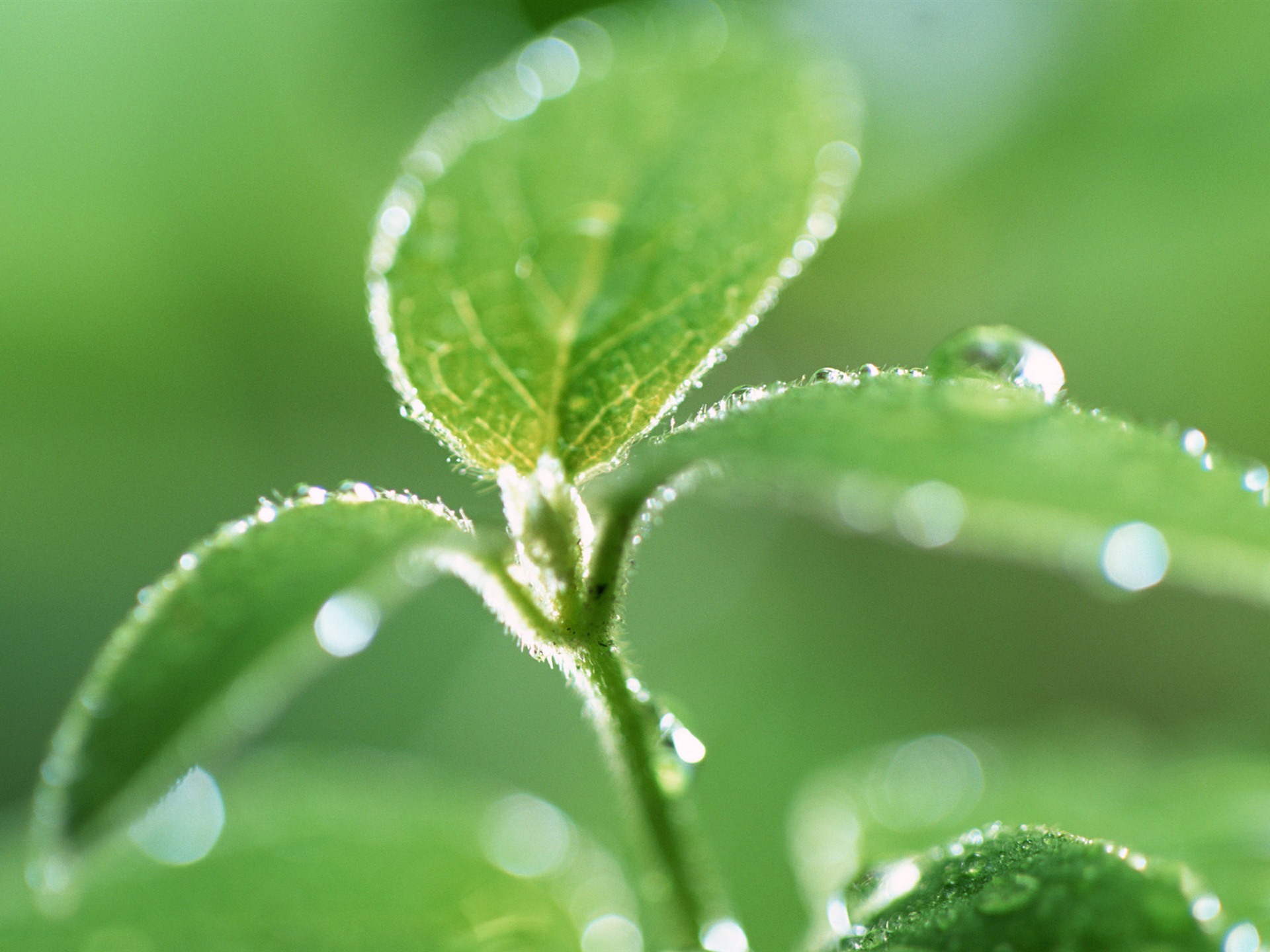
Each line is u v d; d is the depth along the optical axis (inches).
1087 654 9.5
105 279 10.5
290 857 6.6
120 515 10.5
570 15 8.7
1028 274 10.3
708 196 5.9
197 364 10.7
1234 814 6.7
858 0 9.8
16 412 10.4
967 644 9.6
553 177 5.9
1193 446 6.0
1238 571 6.1
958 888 5.8
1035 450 6.0
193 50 10.8
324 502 5.9
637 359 5.9
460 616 10.0
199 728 6.1
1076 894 5.7
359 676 9.6
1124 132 10.0
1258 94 9.6
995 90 10.2
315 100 10.6
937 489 6.2
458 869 6.6
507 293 5.9
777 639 9.6
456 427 5.9
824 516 6.5
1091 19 9.9
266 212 10.6
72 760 6.1
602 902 6.8
